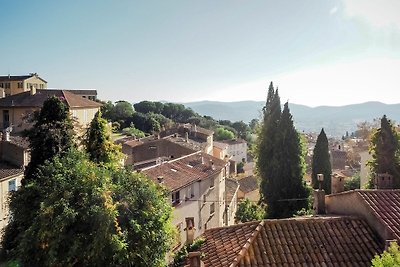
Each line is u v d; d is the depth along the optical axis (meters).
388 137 30.77
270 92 36.22
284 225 15.45
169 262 21.48
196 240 17.11
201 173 38.44
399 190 17.00
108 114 109.81
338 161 76.44
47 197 18.38
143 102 149.12
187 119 144.00
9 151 35.69
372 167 31.64
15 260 20.14
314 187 35.97
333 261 13.68
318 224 15.52
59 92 67.25
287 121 34.41
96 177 18.67
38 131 24.69
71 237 17.25
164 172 35.25
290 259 13.71
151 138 67.75
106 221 17.17
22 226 20.14
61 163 20.03
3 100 64.19
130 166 22.34
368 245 14.42
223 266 13.40
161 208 19.61
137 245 18.16
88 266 17.28
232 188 55.47
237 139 121.69
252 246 14.26
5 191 32.12
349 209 17.09
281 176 34.03
